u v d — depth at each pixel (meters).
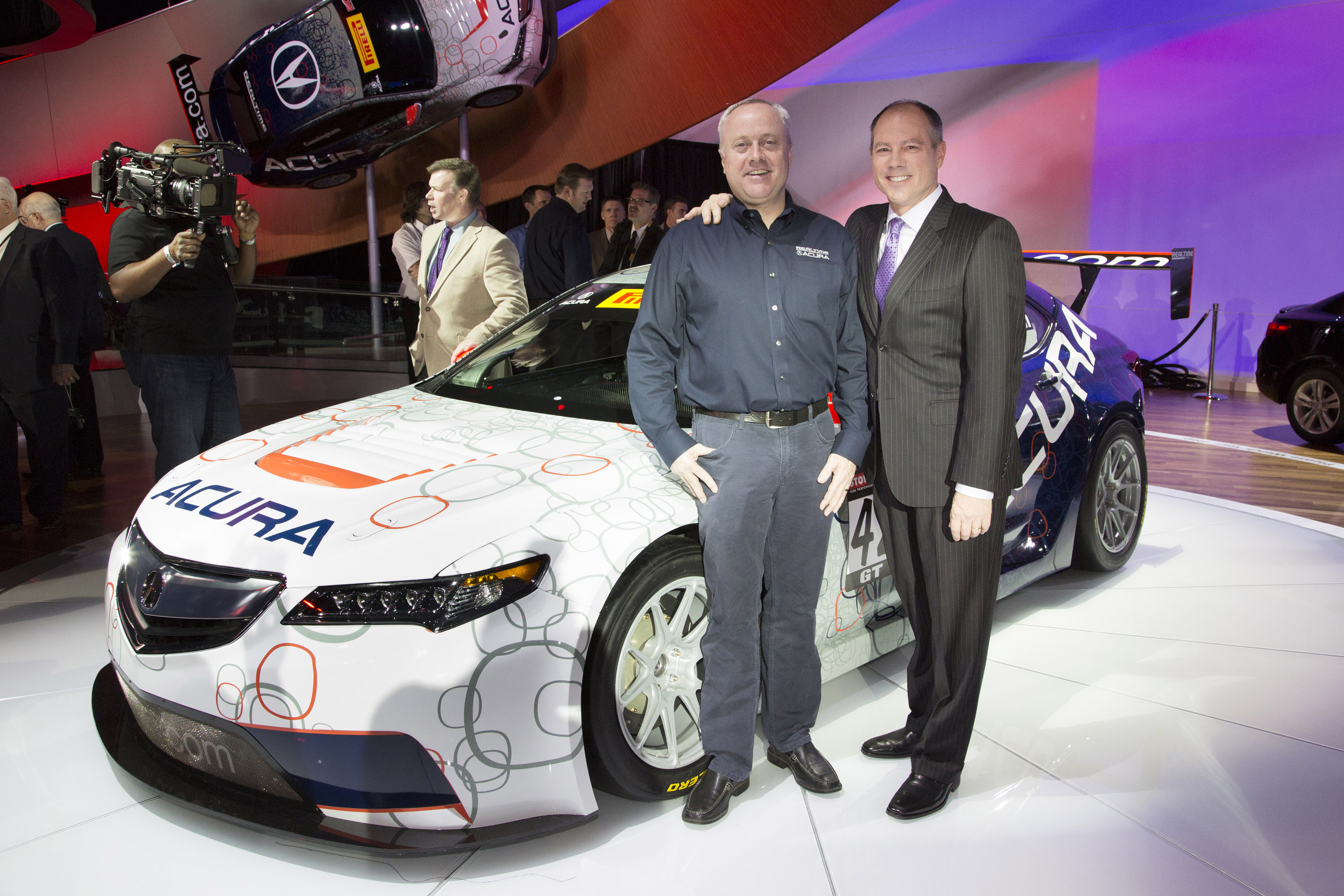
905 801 1.83
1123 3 8.33
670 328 1.75
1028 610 2.97
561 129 9.52
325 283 9.13
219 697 1.58
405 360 8.96
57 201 4.84
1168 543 3.67
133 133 11.09
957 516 1.72
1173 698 2.34
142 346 3.21
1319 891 1.59
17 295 3.84
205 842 1.75
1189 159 8.21
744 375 1.68
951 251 1.71
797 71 9.70
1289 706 2.29
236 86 9.53
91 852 1.71
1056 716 2.26
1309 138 7.65
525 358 2.57
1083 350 3.00
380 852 1.51
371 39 8.52
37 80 11.55
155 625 1.66
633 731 1.89
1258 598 3.05
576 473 1.83
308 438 2.16
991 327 1.67
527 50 8.26
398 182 10.58
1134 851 1.71
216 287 3.29
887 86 9.32
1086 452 2.89
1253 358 8.15
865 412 1.84
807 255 1.70
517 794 1.57
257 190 11.22
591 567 1.63
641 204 5.25
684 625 1.89
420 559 1.56
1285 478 4.88
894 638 2.31
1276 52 7.70
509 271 3.25
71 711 2.29
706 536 1.71
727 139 1.65
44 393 4.00
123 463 5.71
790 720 1.92
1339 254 7.62
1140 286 8.67
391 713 1.49
